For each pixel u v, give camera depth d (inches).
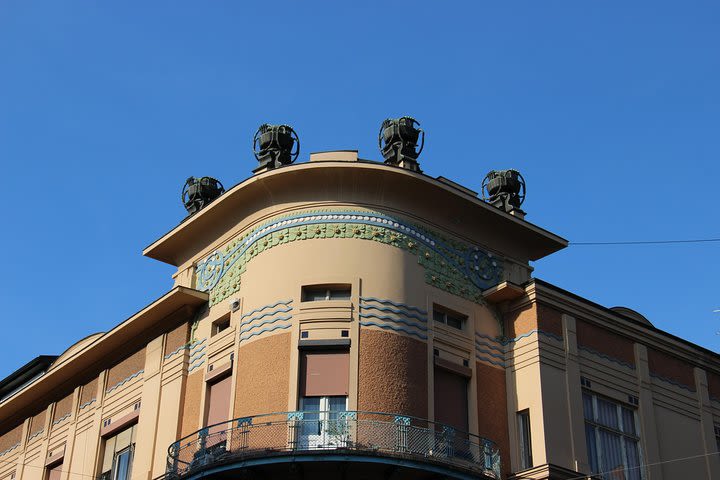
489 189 1443.2
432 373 1205.7
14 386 1765.5
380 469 1088.2
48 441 1551.4
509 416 1245.7
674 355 1411.2
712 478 1365.7
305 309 1204.5
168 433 1282.0
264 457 1079.0
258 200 1301.7
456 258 1305.4
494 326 1295.5
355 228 1245.7
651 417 1327.5
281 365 1181.7
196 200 1435.8
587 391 1273.4
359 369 1167.0
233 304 1270.9
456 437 1155.9
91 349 1462.8
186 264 1402.6
